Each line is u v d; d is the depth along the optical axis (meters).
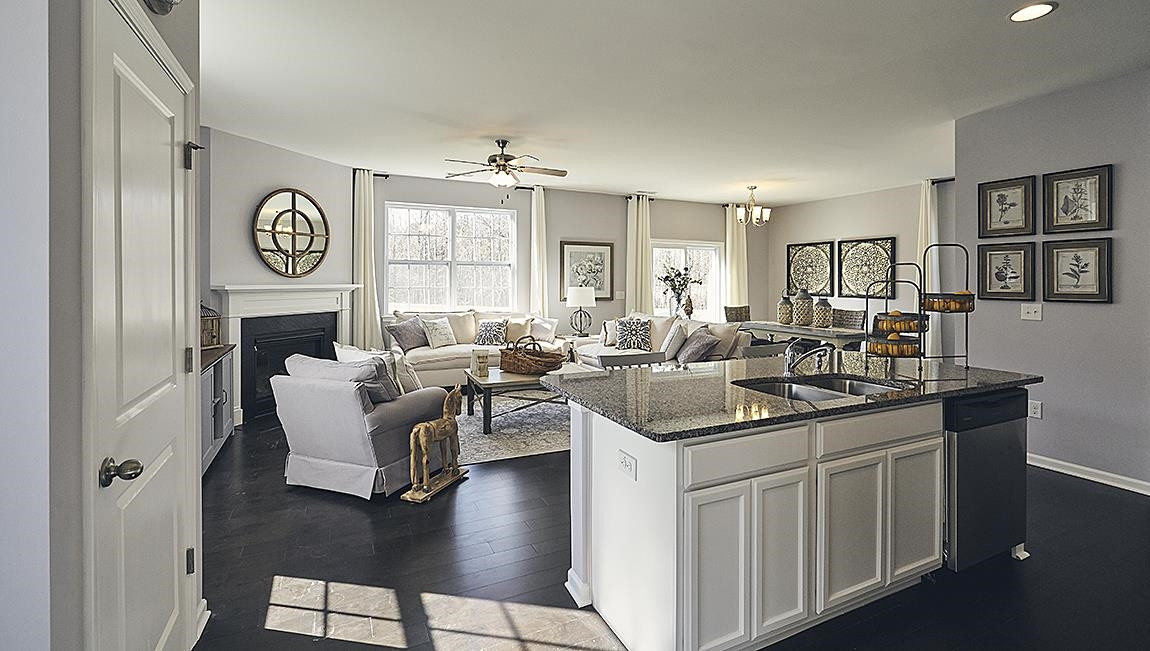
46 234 1.08
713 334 6.18
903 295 7.79
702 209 9.33
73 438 1.18
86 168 1.21
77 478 1.20
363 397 3.34
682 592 1.80
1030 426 4.13
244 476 3.93
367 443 3.41
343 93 4.04
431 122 4.74
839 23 2.91
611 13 2.81
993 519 2.53
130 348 1.47
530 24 2.93
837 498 2.11
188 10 2.04
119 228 1.40
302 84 3.85
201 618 2.16
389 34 3.05
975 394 2.49
